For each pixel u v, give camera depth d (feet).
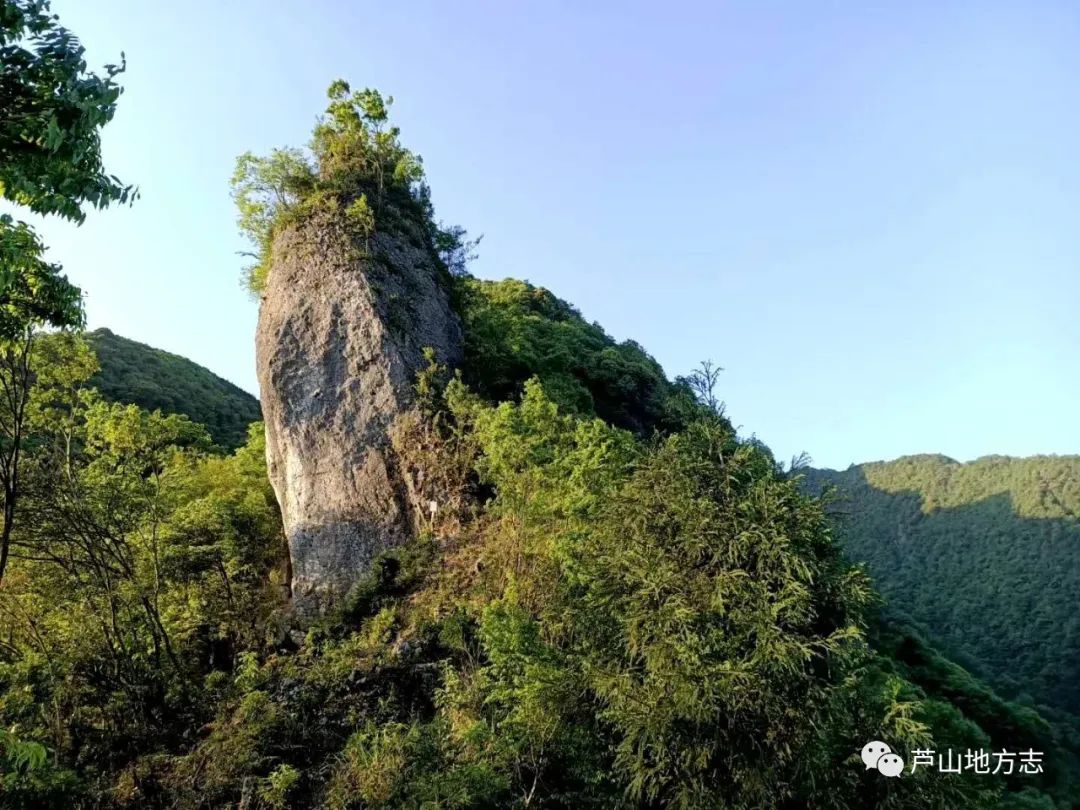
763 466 35.37
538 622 45.03
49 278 30.17
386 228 97.55
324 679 52.80
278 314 88.02
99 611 55.01
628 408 131.23
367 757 39.58
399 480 78.13
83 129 19.15
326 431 81.10
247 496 90.58
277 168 98.84
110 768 46.78
